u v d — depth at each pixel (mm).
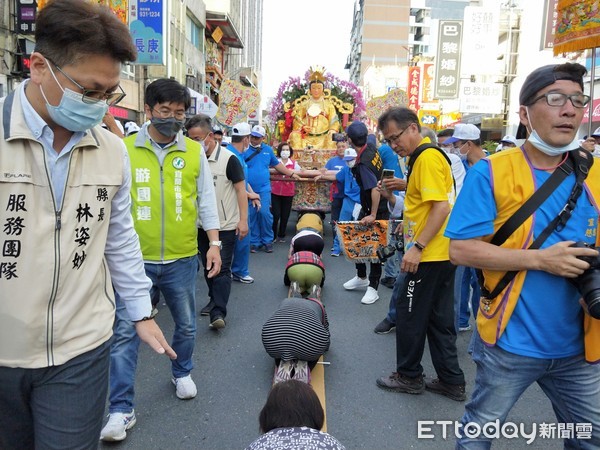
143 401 3752
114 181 1976
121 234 2117
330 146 13547
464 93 24750
